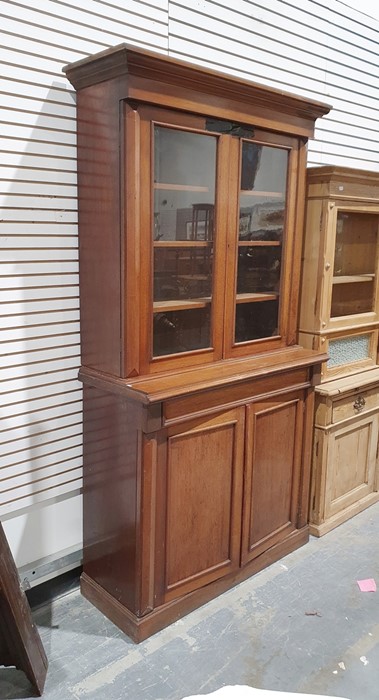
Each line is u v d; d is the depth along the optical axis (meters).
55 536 2.23
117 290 1.86
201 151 1.96
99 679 1.84
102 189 1.86
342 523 2.86
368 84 3.22
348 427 2.79
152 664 1.90
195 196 1.99
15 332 1.98
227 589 2.31
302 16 2.77
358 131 3.23
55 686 1.81
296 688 1.81
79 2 1.95
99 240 1.91
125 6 2.08
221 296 2.14
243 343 2.28
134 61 1.63
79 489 2.26
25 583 2.13
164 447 1.93
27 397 2.05
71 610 2.20
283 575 2.42
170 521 2.01
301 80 2.83
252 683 1.83
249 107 2.03
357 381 2.78
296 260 2.42
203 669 1.89
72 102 1.99
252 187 2.18
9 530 2.08
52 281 2.05
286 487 2.51
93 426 2.11
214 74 1.83
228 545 2.26
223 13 2.42
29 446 2.08
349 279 2.81
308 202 2.55
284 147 2.24
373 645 2.01
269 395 2.27
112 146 1.77
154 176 1.83
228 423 2.12
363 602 2.24
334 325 2.71
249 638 2.03
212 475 2.12
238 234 2.15
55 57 1.92
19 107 1.87
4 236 1.90
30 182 1.94
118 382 1.90
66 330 2.11
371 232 2.92
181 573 2.10
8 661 1.81
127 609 2.04
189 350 2.09
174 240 1.96
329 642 2.02
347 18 3.01
